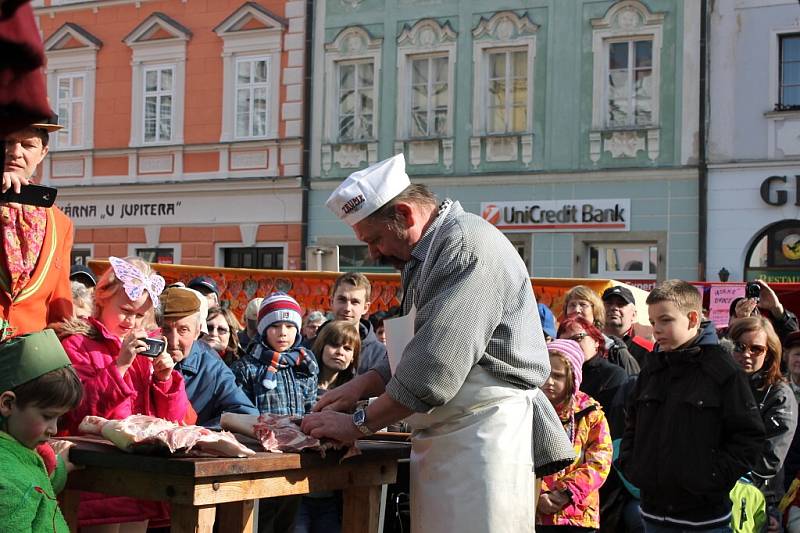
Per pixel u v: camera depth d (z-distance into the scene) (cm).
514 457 351
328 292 1066
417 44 2081
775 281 1831
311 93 2173
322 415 345
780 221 1823
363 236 366
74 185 2372
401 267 370
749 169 1842
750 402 482
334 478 350
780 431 596
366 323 750
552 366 518
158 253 2302
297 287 1080
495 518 347
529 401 361
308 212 2175
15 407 311
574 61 1966
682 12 1889
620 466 525
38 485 306
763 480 602
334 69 2158
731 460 479
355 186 360
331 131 2161
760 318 627
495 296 347
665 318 495
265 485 322
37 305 411
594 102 1950
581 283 938
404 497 602
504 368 351
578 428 520
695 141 1880
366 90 2141
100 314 409
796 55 1834
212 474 301
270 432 336
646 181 1914
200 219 2264
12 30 209
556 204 1973
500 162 2020
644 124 1925
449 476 351
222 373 498
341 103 2161
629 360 696
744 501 572
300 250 2170
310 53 2172
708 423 485
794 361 723
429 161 2073
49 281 417
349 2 2141
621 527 590
